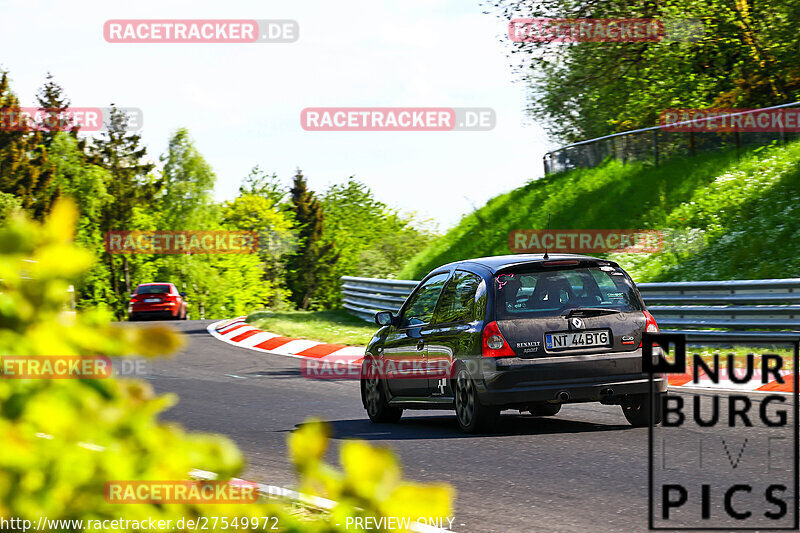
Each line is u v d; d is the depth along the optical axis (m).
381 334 35.47
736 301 48.66
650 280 67.94
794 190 68.31
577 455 25.31
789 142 75.12
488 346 29.42
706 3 98.62
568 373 29.38
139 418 5.39
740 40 101.31
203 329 86.06
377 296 79.94
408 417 36.72
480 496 20.70
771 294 47.25
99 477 5.16
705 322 49.44
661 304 52.72
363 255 124.62
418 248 124.06
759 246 63.94
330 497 5.30
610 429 29.84
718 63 104.44
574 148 99.25
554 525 17.92
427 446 28.05
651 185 82.81
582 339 29.73
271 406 38.59
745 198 71.06
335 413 36.84
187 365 55.31
